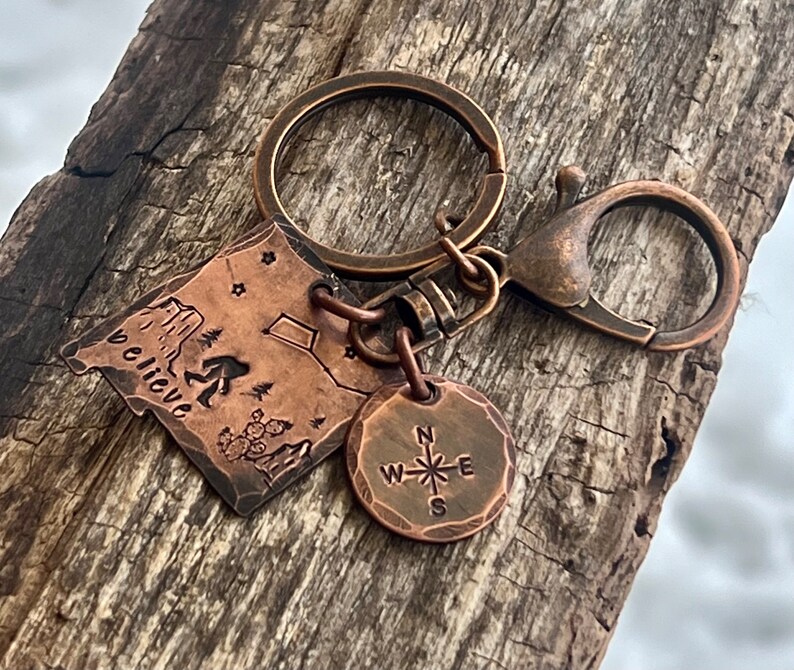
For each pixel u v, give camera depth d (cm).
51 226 14
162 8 16
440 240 13
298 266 13
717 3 15
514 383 13
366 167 14
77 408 13
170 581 12
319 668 12
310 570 12
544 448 13
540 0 15
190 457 12
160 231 14
